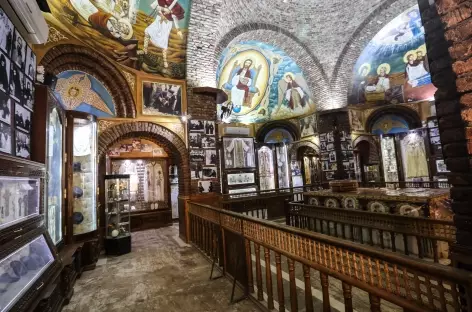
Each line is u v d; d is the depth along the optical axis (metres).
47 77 4.82
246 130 15.05
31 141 3.85
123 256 6.05
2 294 2.01
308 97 14.00
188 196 7.46
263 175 14.09
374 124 13.73
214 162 8.19
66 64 5.94
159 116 7.55
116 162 9.88
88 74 6.52
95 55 6.29
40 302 2.52
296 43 12.27
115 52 6.82
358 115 13.27
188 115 7.97
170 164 10.69
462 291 1.51
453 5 1.90
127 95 7.08
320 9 11.31
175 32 8.00
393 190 6.71
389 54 12.48
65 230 4.83
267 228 3.14
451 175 2.01
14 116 3.37
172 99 7.84
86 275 4.86
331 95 12.98
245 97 14.36
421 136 12.34
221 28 9.13
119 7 6.71
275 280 4.16
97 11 6.26
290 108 14.93
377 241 5.51
